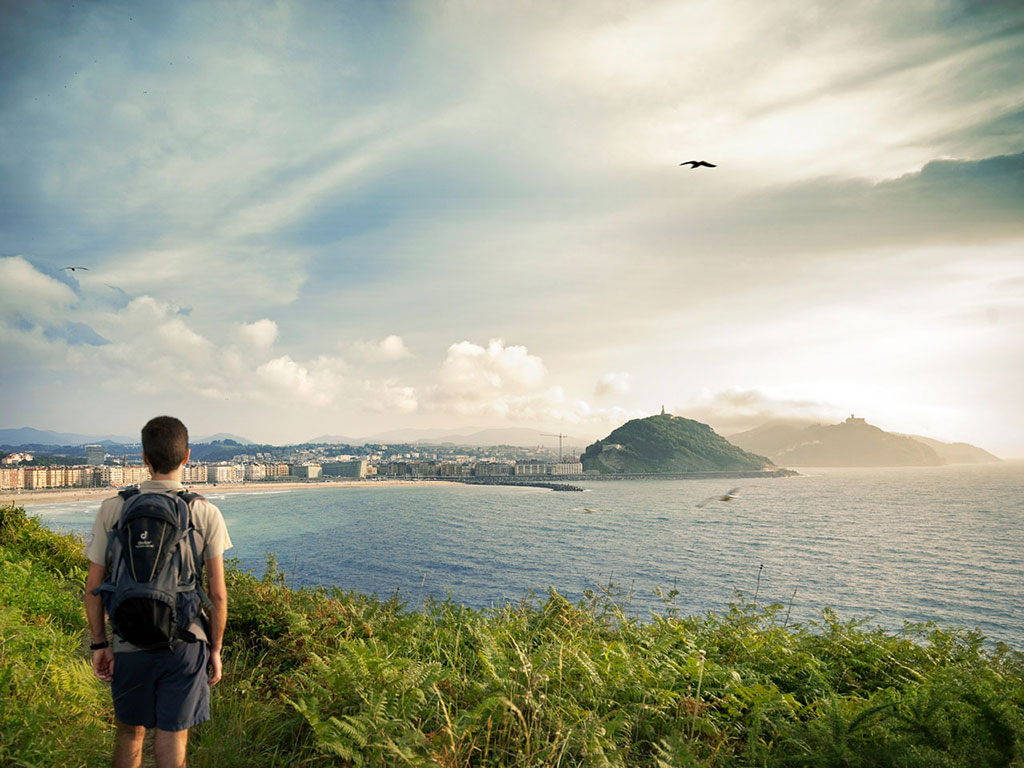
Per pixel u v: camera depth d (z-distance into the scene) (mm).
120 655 3277
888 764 4223
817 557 104562
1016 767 4020
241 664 6676
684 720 5227
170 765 3273
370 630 7484
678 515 190375
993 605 67750
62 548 16141
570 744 4469
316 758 4453
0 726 4461
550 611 8648
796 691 6551
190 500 3424
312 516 184250
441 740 4406
